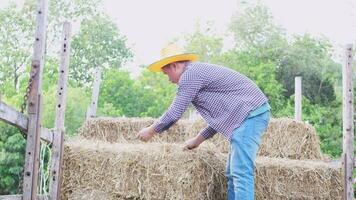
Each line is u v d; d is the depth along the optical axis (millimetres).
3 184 19359
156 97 30812
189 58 4777
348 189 5902
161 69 4812
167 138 7398
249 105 4531
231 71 4660
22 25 34000
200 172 5082
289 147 7172
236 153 4492
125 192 5199
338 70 27953
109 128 7609
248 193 4430
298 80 8703
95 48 37031
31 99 4285
